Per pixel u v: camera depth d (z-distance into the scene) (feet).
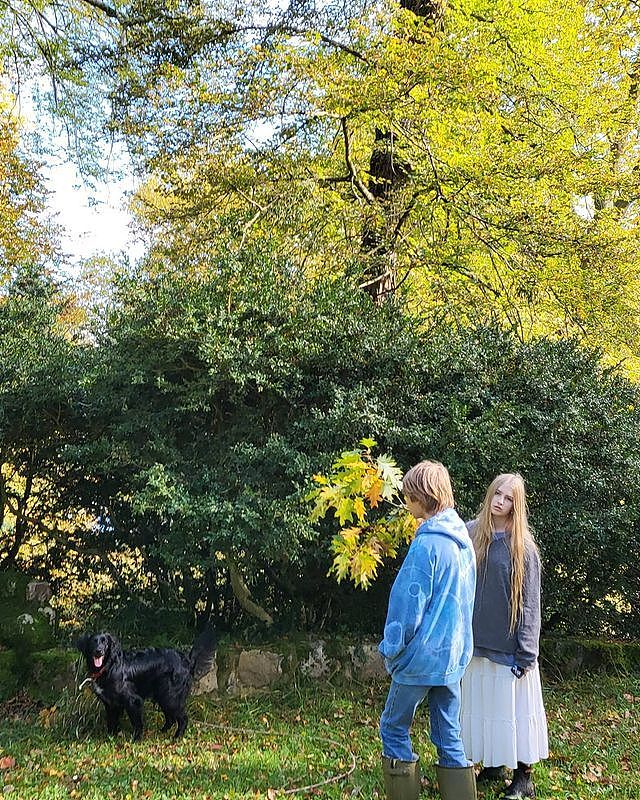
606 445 22.70
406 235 34.60
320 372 20.97
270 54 32.99
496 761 12.65
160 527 22.52
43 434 24.27
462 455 20.01
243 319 20.52
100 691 16.26
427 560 11.01
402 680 11.16
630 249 35.65
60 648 20.45
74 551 24.62
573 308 36.99
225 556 19.74
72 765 14.71
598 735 17.07
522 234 34.55
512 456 20.30
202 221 35.35
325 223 32.30
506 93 37.17
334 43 33.81
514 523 13.04
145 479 19.81
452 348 21.98
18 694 19.21
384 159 37.55
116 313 20.40
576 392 22.90
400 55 31.22
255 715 18.21
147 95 36.58
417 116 33.17
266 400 20.71
